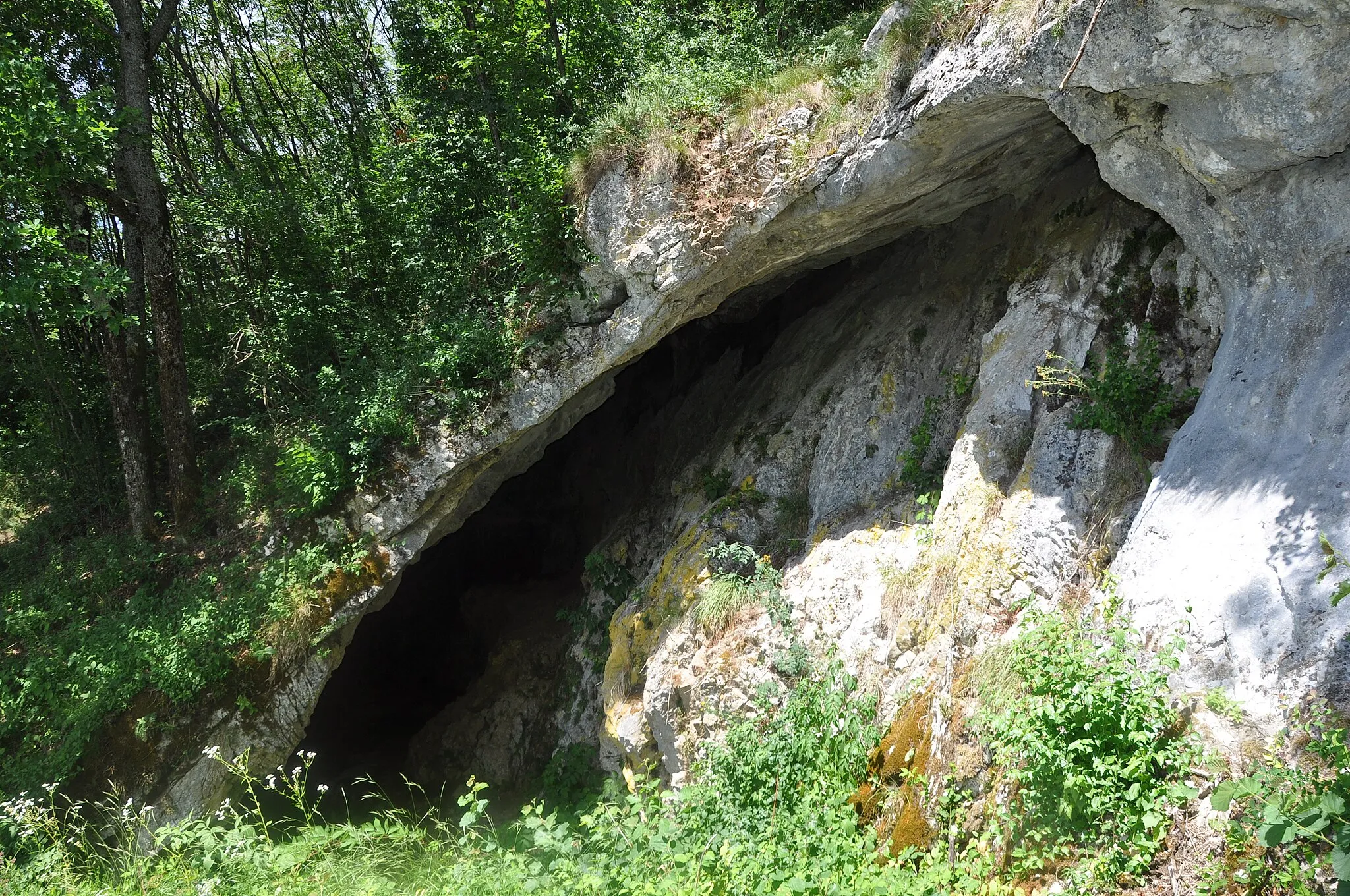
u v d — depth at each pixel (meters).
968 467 6.75
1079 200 7.50
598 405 11.59
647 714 8.55
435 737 12.75
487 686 12.91
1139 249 6.71
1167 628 4.59
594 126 9.30
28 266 8.84
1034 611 5.24
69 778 9.76
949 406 8.08
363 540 10.67
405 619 15.18
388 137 13.74
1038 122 7.18
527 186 9.55
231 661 10.31
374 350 11.46
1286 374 4.95
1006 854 4.61
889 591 7.13
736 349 12.48
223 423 12.95
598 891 4.66
